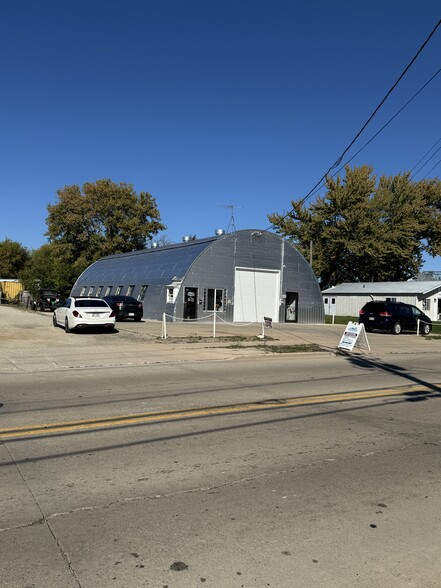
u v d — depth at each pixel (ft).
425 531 13.46
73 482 16.33
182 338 65.62
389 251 185.37
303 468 18.04
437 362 53.11
